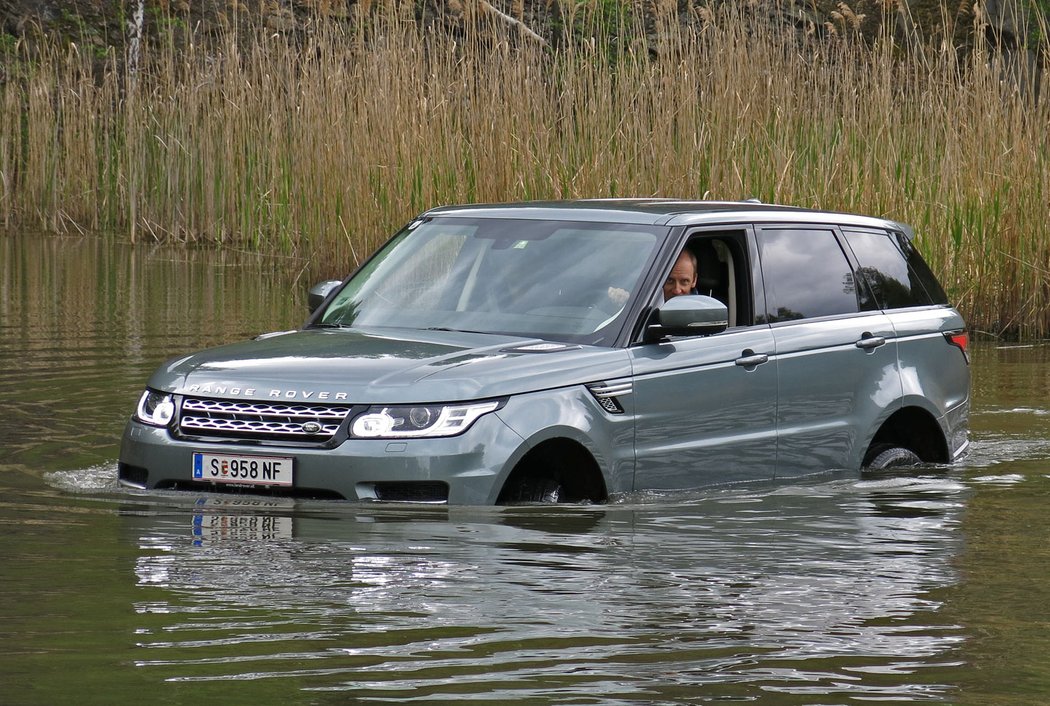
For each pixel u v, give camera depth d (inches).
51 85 2202.3
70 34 2561.5
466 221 623.5
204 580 397.4
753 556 444.1
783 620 370.0
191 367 539.2
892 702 308.3
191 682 310.5
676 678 319.6
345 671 319.0
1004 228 1251.8
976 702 309.3
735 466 573.0
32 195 2159.2
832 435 609.9
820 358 607.5
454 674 318.7
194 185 1984.5
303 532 454.0
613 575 412.5
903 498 556.7
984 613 381.7
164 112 2050.9
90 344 1001.5
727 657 336.5
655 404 543.8
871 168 1252.5
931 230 1266.0
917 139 1275.8
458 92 1330.0
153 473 522.0
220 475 508.1
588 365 529.3
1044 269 1242.0
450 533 455.8
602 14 1349.7
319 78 1513.3
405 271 612.7
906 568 434.0
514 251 596.4
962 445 677.3
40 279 1467.8
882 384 632.4
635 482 537.3
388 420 492.7
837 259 644.7
